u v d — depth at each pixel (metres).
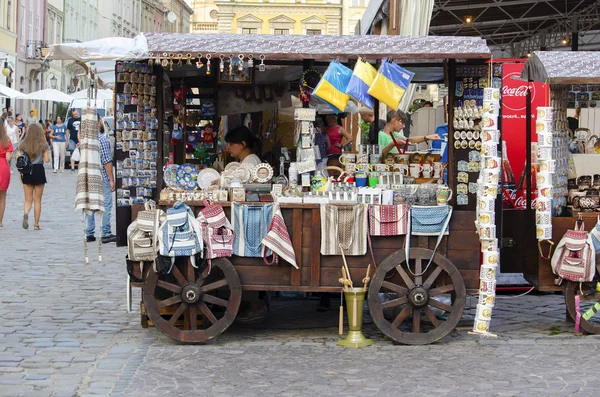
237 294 7.26
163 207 7.33
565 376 6.32
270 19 68.81
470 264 7.41
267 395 5.84
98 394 5.84
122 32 77.44
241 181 7.70
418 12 11.70
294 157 10.71
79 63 8.13
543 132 7.66
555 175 8.05
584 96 9.18
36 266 10.96
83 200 8.24
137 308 8.65
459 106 7.75
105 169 13.37
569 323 8.25
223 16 68.94
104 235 13.38
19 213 17.31
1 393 5.82
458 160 7.75
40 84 53.59
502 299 9.59
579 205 7.95
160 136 8.05
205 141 10.18
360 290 7.28
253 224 7.26
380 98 7.25
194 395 5.83
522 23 20.84
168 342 7.35
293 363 6.70
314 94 7.38
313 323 8.26
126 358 6.79
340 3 69.25
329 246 7.27
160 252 7.09
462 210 7.71
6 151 14.83
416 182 8.53
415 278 7.28
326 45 7.38
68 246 12.83
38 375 6.27
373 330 7.95
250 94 10.23
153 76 8.02
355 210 7.28
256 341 7.46
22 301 8.85
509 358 6.87
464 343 7.38
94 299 9.05
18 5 48.66
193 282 7.26
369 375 6.35
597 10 18.80
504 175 9.35
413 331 7.34
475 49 7.28
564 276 7.64
